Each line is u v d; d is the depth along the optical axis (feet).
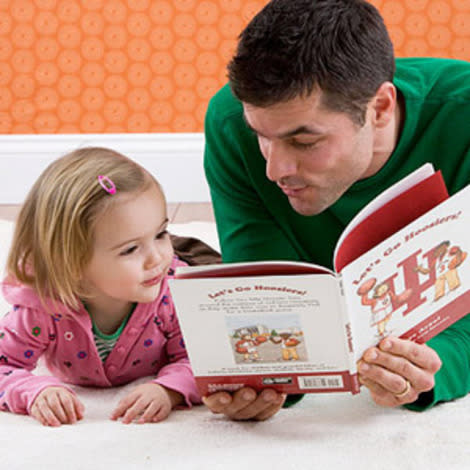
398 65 5.38
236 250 5.74
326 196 4.64
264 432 4.65
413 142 5.08
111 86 12.18
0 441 4.60
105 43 12.02
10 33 11.99
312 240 5.73
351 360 4.26
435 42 11.60
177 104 12.25
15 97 12.23
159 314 5.54
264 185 5.53
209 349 4.36
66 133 12.37
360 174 4.72
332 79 4.15
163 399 5.05
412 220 4.31
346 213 5.39
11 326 5.38
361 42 4.29
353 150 4.50
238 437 4.57
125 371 5.66
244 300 4.09
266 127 4.28
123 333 5.44
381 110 4.62
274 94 4.10
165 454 4.35
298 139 4.31
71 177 5.14
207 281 4.05
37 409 4.94
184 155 12.34
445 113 5.01
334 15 4.22
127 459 4.29
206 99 12.21
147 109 12.27
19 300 5.32
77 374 5.62
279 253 5.69
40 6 11.89
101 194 5.03
